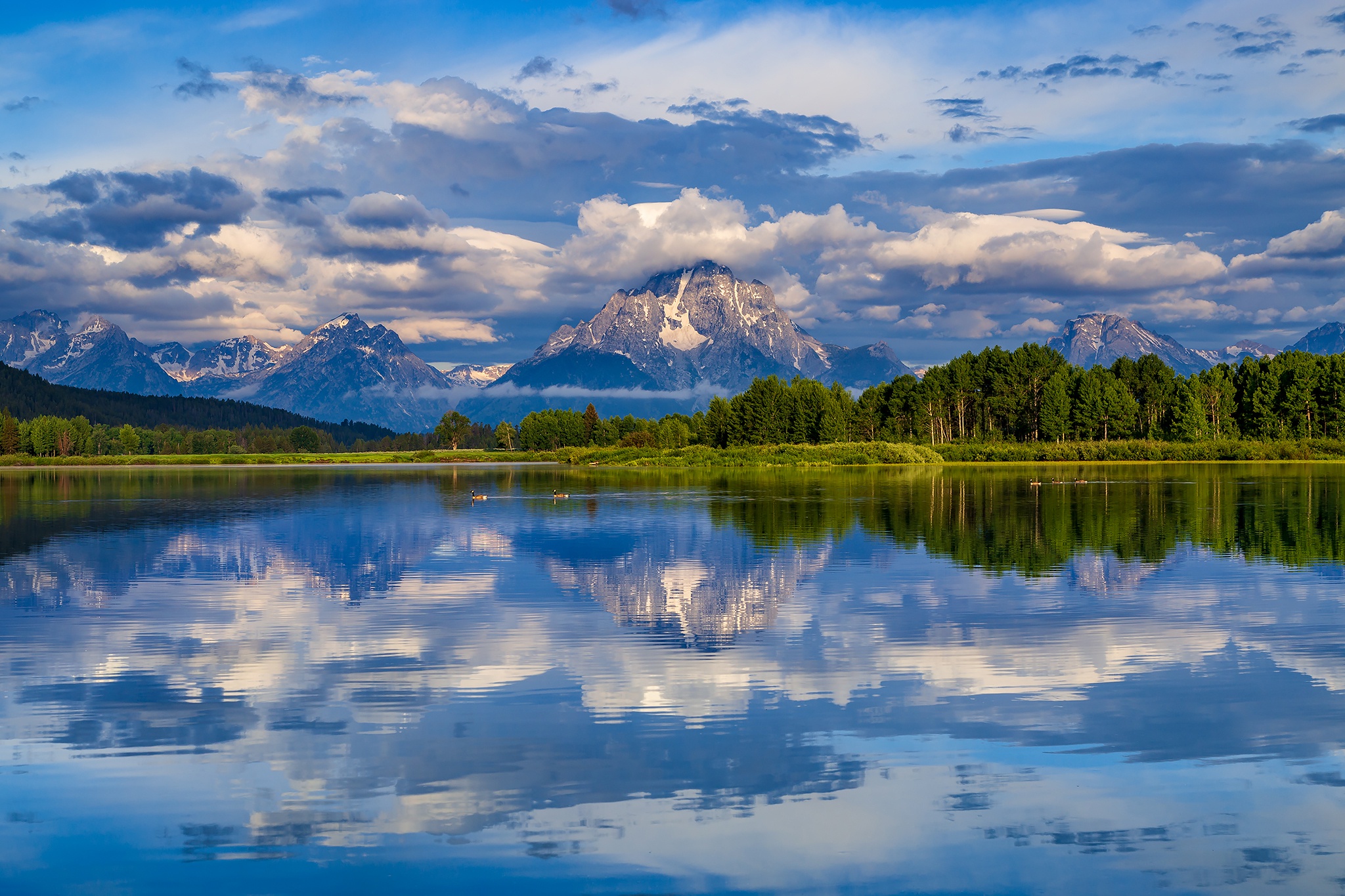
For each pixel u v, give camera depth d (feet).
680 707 67.26
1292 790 52.70
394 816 50.29
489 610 101.71
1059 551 143.74
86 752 59.16
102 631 92.68
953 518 195.72
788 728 62.85
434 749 59.36
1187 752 58.23
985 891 42.96
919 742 60.08
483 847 46.93
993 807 50.93
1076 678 73.67
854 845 46.96
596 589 114.32
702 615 97.96
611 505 250.16
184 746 60.23
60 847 47.14
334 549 156.66
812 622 94.02
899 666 77.51
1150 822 49.11
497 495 304.50
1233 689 70.69
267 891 43.42
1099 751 58.44
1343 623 91.97
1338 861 45.27
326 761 57.57
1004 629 90.02
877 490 291.17
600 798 52.21
